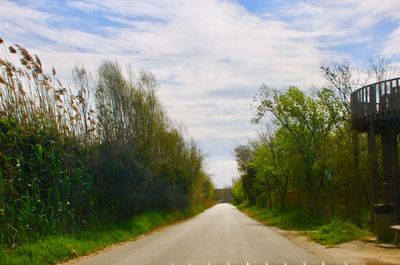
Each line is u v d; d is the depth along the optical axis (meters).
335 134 38.53
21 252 16.11
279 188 53.12
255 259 16.45
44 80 23.20
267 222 43.50
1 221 17.59
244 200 119.12
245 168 82.50
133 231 29.00
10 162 19.72
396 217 23.25
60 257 16.89
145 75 38.78
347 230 23.52
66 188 22.17
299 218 37.12
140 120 37.09
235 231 31.30
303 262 15.50
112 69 35.28
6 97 21.42
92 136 28.95
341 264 14.91
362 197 31.98
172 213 51.53
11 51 21.48
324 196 38.22
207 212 82.00
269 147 56.75
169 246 21.34
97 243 21.50
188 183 62.59
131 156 31.62
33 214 19.28
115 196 30.19
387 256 16.62
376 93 22.59
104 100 33.69
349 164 26.75
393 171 23.95
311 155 40.78
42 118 22.58
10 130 20.41
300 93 41.78
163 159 45.72
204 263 15.62
